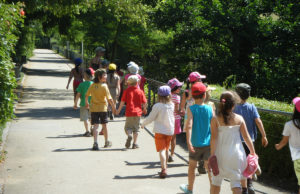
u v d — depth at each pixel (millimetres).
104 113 8180
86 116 9289
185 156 7746
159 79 25531
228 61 22672
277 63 21094
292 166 6375
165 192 5605
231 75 20719
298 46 20328
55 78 27484
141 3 22516
